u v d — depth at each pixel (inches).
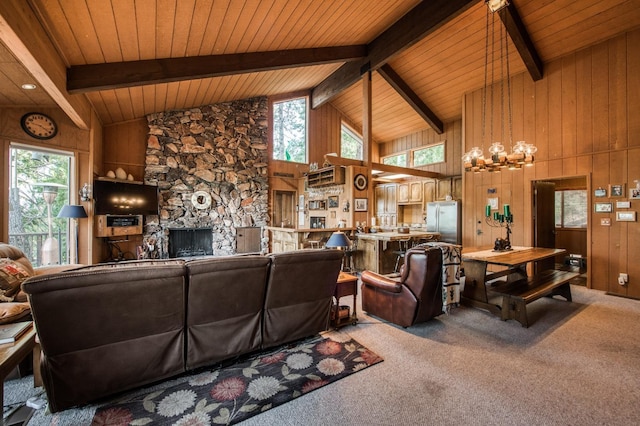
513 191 221.8
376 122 353.4
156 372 76.2
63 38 112.7
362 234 223.9
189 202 260.7
